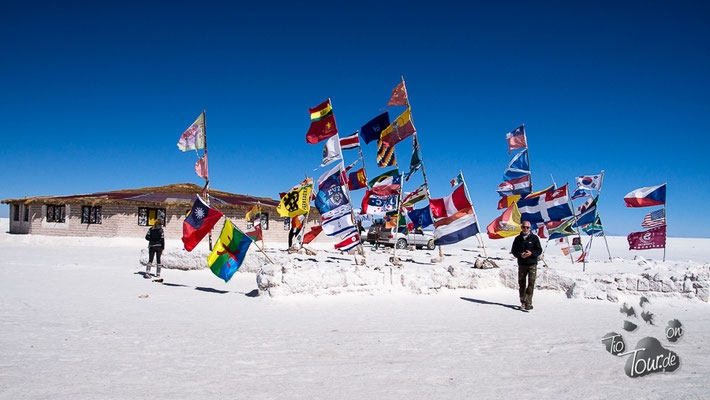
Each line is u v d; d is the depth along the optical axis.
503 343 5.60
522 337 5.94
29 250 22.23
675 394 3.75
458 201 12.81
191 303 8.29
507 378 4.19
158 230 12.01
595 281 9.62
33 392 3.63
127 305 7.92
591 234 16.77
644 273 9.62
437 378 4.18
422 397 3.65
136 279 11.71
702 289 9.11
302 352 5.07
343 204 12.73
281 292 8.60
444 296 9.41
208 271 13.47
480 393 3.77
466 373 4.34
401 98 13.49
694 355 5.06
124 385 3.85
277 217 33.59
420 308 8.12
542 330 6.40
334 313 7.54
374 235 26.31
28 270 13.05
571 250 14.52
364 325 6.61
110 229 29.78
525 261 8.12
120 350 5.00
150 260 12.10
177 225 30.98
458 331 6.28
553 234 14.35
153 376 4.12
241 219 32.47
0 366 4.32
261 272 9.05
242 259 9.92
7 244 26.66
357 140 13.85
